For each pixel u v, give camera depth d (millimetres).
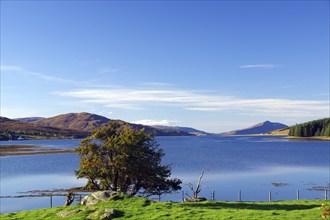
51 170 108188
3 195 66000
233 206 37406
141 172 45438
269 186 77188
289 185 78562
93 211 33625
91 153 45750
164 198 63125
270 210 34281
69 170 108000
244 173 100438
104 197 38250
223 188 74688
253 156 166125
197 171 104938
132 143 44719
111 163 44656
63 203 58281
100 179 46500
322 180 86188
